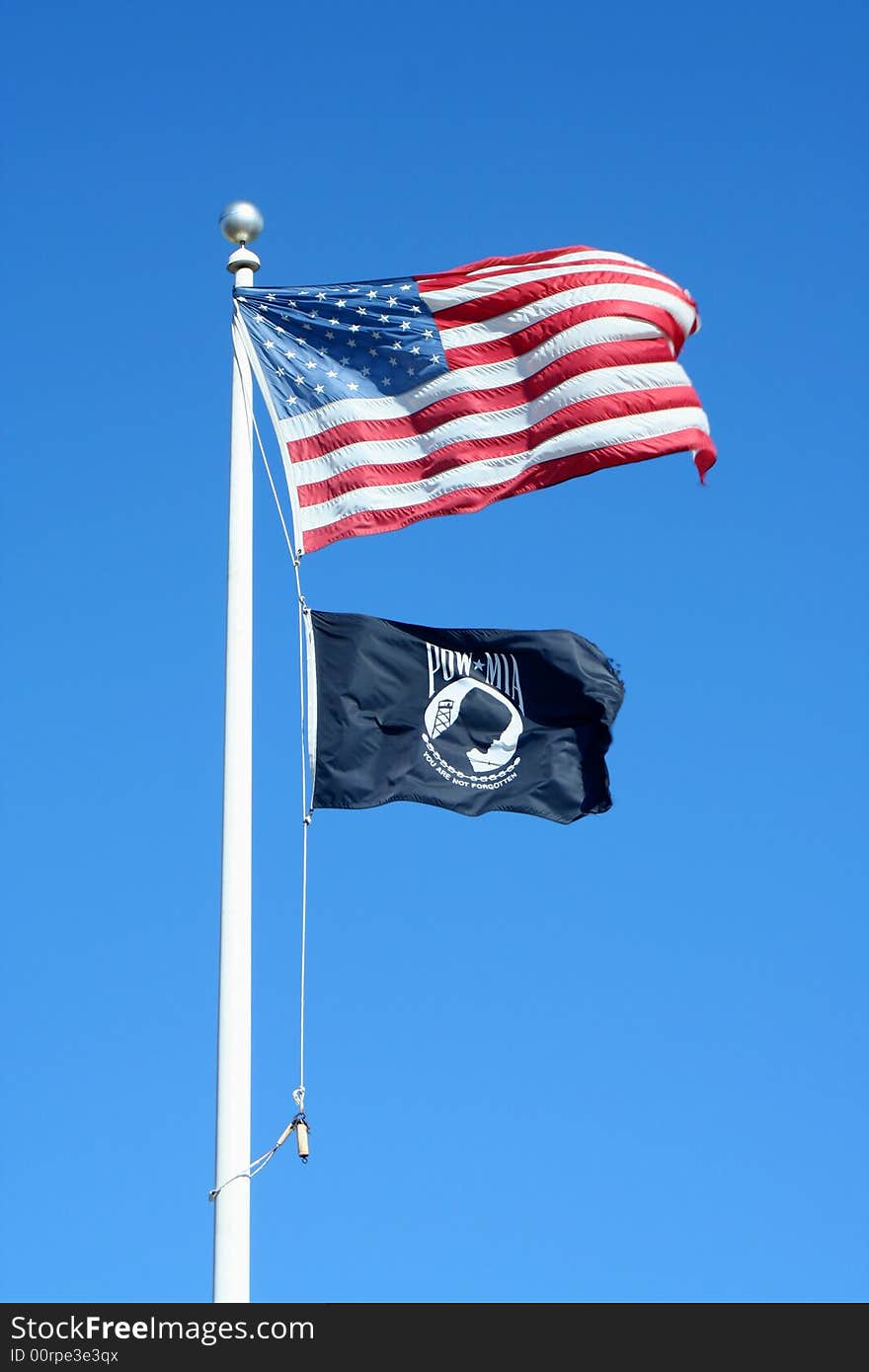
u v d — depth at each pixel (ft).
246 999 56.29
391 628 68.54
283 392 69.56
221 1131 54.60
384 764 66.80
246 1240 53.57
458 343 70.90
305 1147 55.67
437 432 69.72
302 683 66.59
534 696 69.82
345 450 69.10
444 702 68.54
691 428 70.44
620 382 70.49
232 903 57.36
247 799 59.06
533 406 70.44
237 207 70.49
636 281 72.02
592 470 69.51
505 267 71.97
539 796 68.80
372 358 70.49
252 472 65.21
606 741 69.97
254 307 70.08
